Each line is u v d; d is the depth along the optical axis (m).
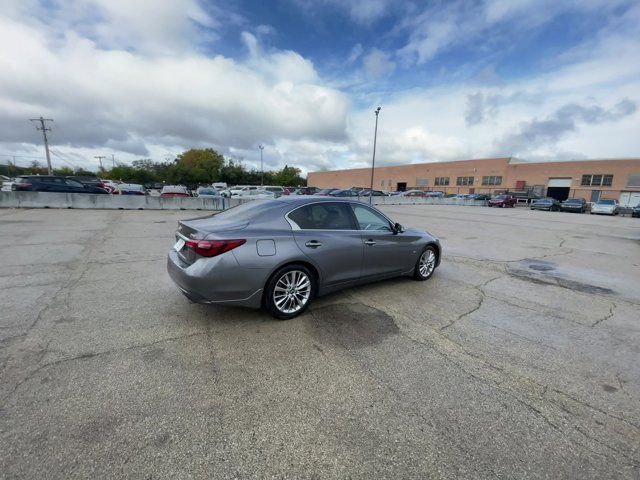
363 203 4.52
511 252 8.31
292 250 3.52
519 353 3.06
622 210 29.77
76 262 5.82
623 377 2.72
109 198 16.64
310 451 1.89
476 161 49.59
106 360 2.72
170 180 60.16
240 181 69.56
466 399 2.38
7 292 4.22
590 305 4.44
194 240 3.23
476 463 1.83
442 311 4.04
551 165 42.03
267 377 2.57
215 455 1.84
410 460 1.84
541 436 2.05
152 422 2.05
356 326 3.52
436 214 20.62
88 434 1.93
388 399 2.35
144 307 3.84
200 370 2.63
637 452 1.94
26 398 2.21
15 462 1.72
